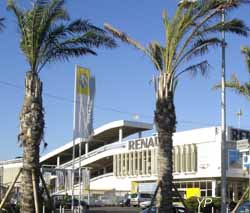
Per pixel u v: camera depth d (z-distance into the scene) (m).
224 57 26.81
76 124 26.28
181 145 76.19
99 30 20.80
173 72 21.47
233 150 66.69
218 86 30.30
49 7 19.72
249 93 30.58
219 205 40.22
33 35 19.58
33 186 18.70
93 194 76.56
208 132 72.12
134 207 64.69
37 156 18.88
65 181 40.91
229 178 67.62
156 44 22.08
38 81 19.30
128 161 89.06
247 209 27.14
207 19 21.50
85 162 100.31
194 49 21.89
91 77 26.88
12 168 73.88
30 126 18.78
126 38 22.48
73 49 20.64
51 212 23.64
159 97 21.20
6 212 23.17
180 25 21.39
